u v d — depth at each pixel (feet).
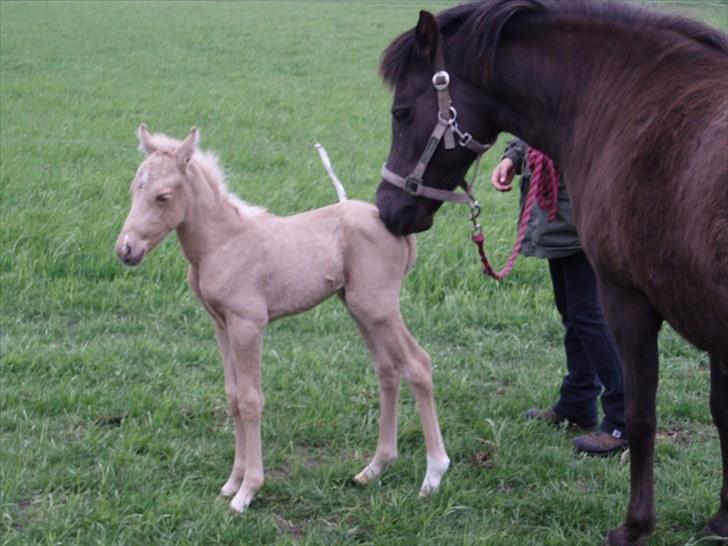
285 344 18.57
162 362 17.53
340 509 12.82
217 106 49.55
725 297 9.54
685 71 10.90
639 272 10.65
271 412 15.66
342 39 86.48
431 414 13.05
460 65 12.19
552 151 12.35
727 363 10.66
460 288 21.53
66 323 19.53
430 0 144.56
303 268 12.58
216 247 12.44
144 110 47.96
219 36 86.02
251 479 12.71
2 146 36.99
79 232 23.76
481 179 34.91
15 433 14.76
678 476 13.78
